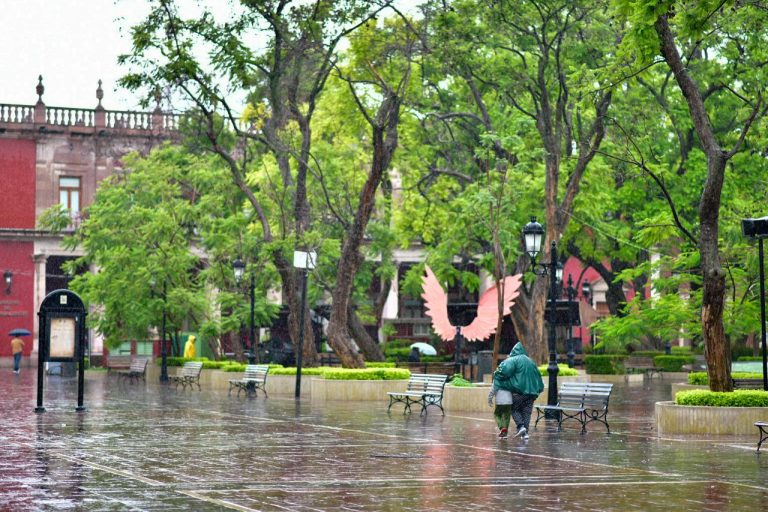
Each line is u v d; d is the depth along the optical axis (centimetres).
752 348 7088
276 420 3366
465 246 6481
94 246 6744
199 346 8300
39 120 9388
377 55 4759
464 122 6341
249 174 6406
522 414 2812
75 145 9488
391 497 1647
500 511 1512
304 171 5388
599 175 5894
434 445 2567
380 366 5147
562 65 5175
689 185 6122
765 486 1841
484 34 5091
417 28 4919
